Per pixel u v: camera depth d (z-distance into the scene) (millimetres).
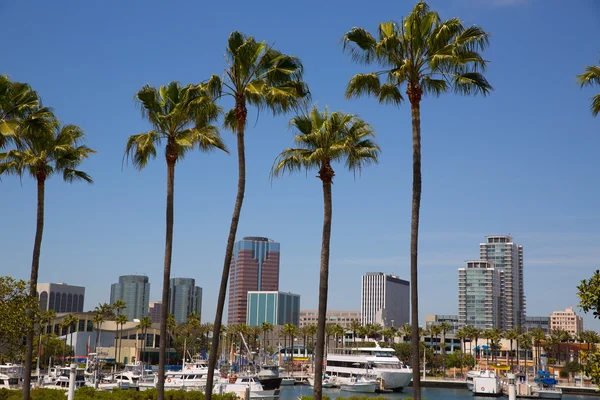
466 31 34656
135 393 63625
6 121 41250
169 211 43562
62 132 49219
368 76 35969
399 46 36031
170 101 43844
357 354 155375
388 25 36281
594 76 34344
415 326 34625
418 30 35594
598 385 27531
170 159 43812
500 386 152500
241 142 40062
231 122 42188
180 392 62969
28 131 45188
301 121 41094
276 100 39281
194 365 137250
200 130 43375
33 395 61188
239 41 40062
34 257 47781
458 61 34344
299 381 181125
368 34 36094
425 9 35594
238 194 39969
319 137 39938
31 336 46688
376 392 142750
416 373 34312
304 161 40344
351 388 138125
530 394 151750
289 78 40250
